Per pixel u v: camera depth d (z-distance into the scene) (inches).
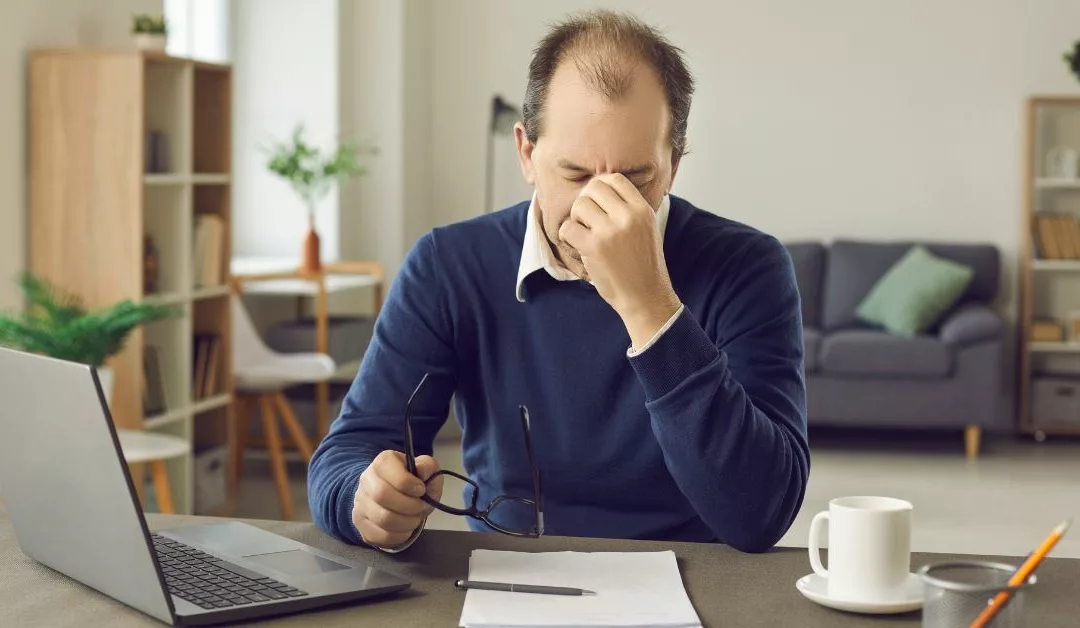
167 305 163.2
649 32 55.0
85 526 44.9
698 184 268.5
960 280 244.2
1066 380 247.3
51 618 43.6
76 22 157.4
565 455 64.2
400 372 64.5
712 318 63.1
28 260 149.9
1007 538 166.2
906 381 235.0
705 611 44.6
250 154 243.9
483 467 67.1
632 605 44.6
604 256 51.1
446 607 45.0
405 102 255.1
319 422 207.5
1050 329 251.3
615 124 52.7
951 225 263.0
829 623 43.3
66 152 148.6
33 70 148.4
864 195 264.7
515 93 270.5
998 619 36.4
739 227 65.2
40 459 46.5
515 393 65.0
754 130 265.9
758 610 44.8
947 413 233.8
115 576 44.2
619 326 63.3
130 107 147.4
